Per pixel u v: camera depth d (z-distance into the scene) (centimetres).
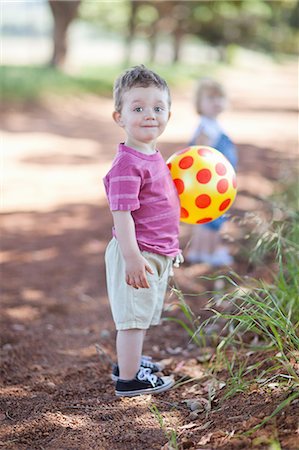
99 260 855
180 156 466
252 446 346
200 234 798
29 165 1465
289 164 1448
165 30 5062
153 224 433
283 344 473
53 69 3203
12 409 449
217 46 6203
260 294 583
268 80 4891
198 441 375
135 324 440
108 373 523
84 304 699
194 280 757
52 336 606
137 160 425
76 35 8988
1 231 967
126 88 432
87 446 390
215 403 434
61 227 999
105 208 1123
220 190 460
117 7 4812
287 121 2456
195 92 742
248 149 1772
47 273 795
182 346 582
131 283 419
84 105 2550
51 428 414
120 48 8019
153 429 409
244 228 917
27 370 528
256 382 438
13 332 611
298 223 664
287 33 8044
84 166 1484
